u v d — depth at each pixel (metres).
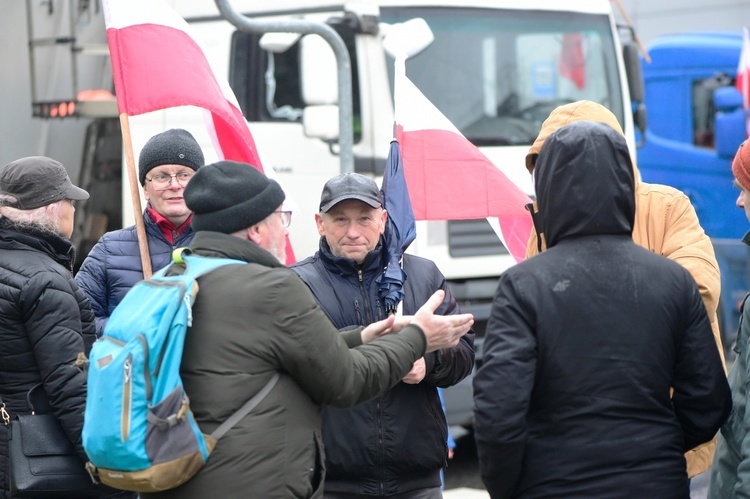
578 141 3.80
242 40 9.47
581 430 3.68
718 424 3.84
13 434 4.70
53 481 4.70
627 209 3.84
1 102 9.21
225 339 3.66
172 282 3.70
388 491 4.75
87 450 3.64
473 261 9.12
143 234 5.39
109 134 9.29
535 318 3.72
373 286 4.90
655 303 3.73
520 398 3.66
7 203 4.81
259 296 3.68
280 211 3.98
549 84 10.11
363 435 4.70
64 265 4.98
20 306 4.67
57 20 9.20
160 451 3.52
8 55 9.23
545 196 3.88
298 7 9.40
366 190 4.82
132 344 3.56
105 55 9.18
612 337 3.70
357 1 9.27
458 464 9.14
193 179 3.90
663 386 3.75
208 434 3.61
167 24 5.68
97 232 9.29
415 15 9.55
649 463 3.68
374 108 9.23
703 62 15.82
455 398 8.71
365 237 4.85
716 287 4.41
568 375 3.70
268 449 3.63
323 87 9.13
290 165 9.30
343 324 4.83
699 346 3.78
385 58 9.27
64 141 9.25
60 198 4.91
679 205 4.71
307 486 3.72
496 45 9.88
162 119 9.27
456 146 5.93
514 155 9.77
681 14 16.55
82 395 4.66
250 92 9.45
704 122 15.82
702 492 7.39
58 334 4.67
